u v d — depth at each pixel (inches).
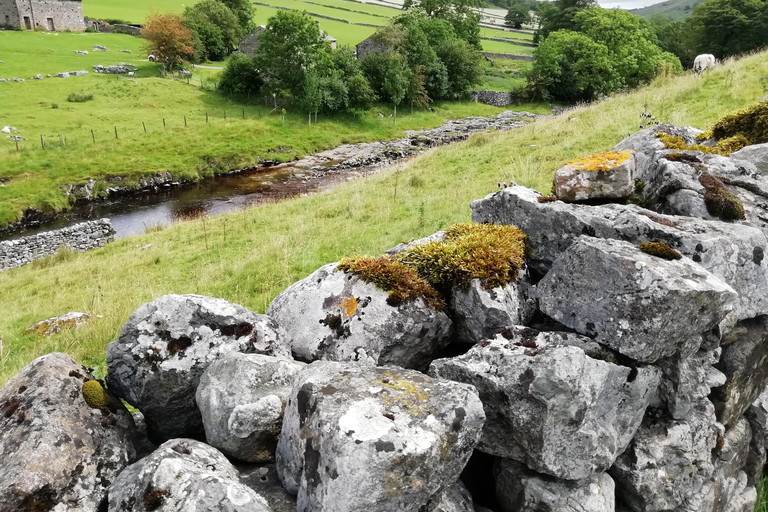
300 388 132.2
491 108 2438.5
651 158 271.9
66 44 2583.7
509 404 144.8
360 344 169.0
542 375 137.4
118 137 1502.2
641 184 256.2
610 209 203.5
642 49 2422.5
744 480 215.5
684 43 2886.3
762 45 2383.1
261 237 637.3
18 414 133.1
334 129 1875.0
